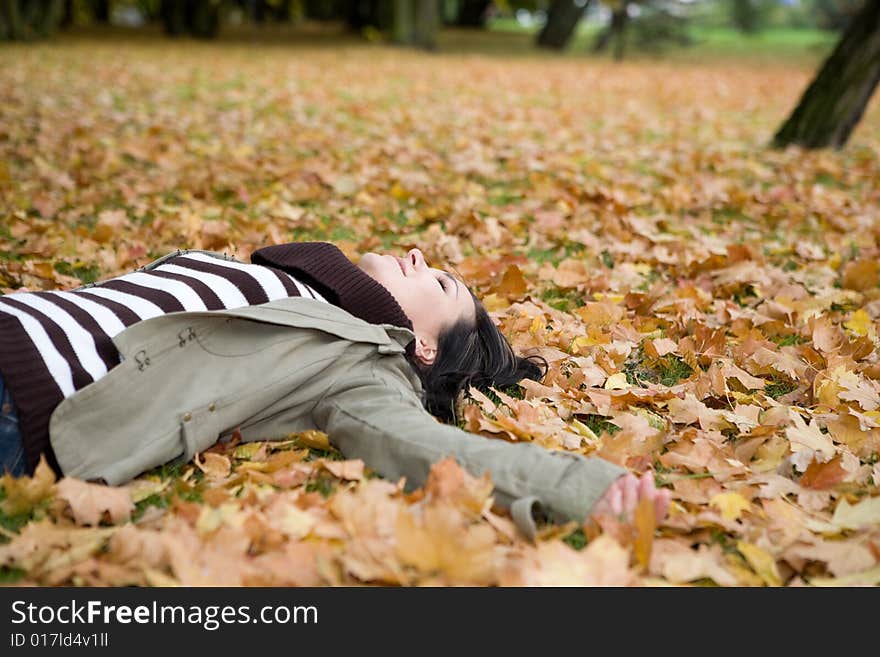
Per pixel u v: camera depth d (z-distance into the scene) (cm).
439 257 438
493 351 282
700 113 1198
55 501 208
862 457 257
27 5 1994
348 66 1706
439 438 217
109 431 220
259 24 3044
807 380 302
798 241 501
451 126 916
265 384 233
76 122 803
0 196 516
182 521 197
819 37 3572
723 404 290
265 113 977
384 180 604
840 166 766
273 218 498
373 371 243
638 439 255
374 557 183
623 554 180
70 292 245
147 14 3144
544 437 242
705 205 582
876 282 421
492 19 4347
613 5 2270
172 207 515
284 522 195
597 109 1201
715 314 379
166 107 986
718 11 4000
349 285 260
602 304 360
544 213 520
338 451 241
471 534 182
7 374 213
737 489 229
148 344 226
